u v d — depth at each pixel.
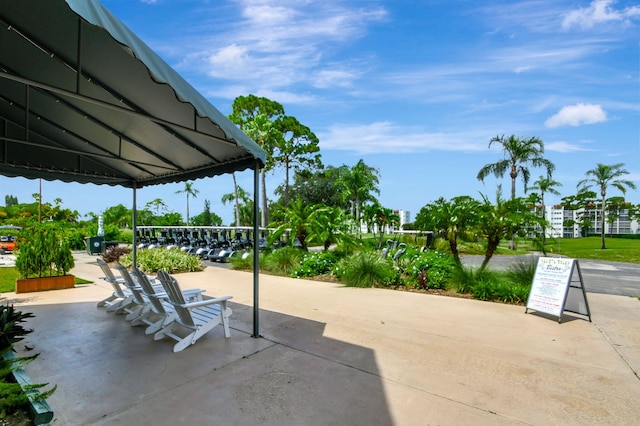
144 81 3.45
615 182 31.62
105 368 3.40
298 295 6.94
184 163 5.70
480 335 4.46
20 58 3.41
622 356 3.78
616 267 13.72
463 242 9.07
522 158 26.91
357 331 4.61
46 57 3.34
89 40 2.91
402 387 3.04
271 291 7.38
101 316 5.37
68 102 4.27
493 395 2.91
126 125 4.68
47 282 7.52
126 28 2.51
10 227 23.75
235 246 13.98
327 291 7.36
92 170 6.56
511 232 7.98
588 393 2.96
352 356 3.74
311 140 32.59
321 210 11.27
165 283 4.06
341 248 10.71
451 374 3.31
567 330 4.68
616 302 6.46
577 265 5.23
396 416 2.58
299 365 3.49
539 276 5.61
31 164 5.80
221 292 7.32
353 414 2.60
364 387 3.03
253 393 2.90
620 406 2.75
